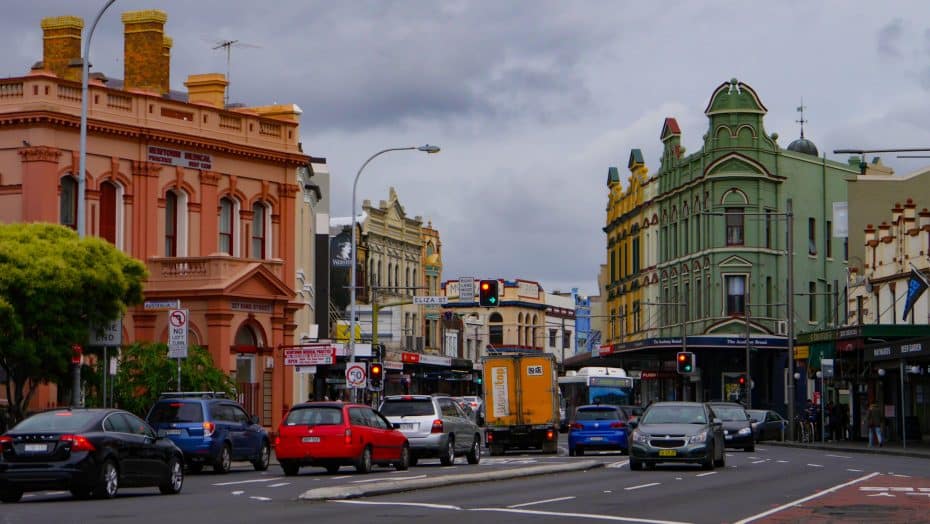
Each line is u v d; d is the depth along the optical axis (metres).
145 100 52.97
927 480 33.81
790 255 66.81
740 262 84.81
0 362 38.66
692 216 88.81
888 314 68.75
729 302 85.31
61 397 48.47
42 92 49.16
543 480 33.66
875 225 83.69
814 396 70.31
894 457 49.56
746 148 85.31
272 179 58.56
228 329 52.12
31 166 48.94
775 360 85.19
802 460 46.38
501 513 23.19
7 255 37.50
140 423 28.36
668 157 93.50
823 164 89.12
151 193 52.97
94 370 42.88
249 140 57.41
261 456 40.59
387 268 101.94
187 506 24.83
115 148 51.81
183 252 54.28
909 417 65.19
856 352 64.69
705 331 85.62
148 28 57.31
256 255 58.22
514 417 53.66
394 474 36.91
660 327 91.94
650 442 38.09
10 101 49.34
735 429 56.38
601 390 80.31
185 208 54.47
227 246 56.88
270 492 29.25
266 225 58.59
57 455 25.95
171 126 53.94
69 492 30.00
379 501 26.02
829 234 89.50
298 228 64.56
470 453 44.00
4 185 49.38
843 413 72.88
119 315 39.12
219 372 46.25
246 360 53.97
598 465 40.62
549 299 150.12
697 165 87.81
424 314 111.06
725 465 41.44
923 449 54.47
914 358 57.47
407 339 105.44
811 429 67.88
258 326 54.00
